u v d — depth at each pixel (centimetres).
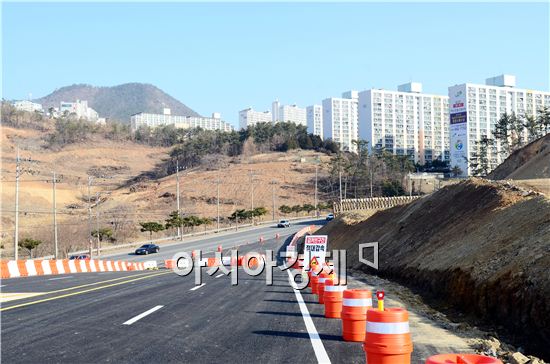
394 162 14575
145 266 4903
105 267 4138
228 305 1571
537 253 1285
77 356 904
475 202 2411
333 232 5497
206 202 13875
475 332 1203
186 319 1301
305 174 16312
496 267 1437
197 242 8325
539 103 19050
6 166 17925
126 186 17200
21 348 965
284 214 12988
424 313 1493
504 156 17738
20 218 10906
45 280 2678
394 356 719
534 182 2594
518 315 1172
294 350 954
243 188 14975
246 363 857
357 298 1044
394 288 2152
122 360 877
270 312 1431
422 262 2247
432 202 3072
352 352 938
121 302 1625
